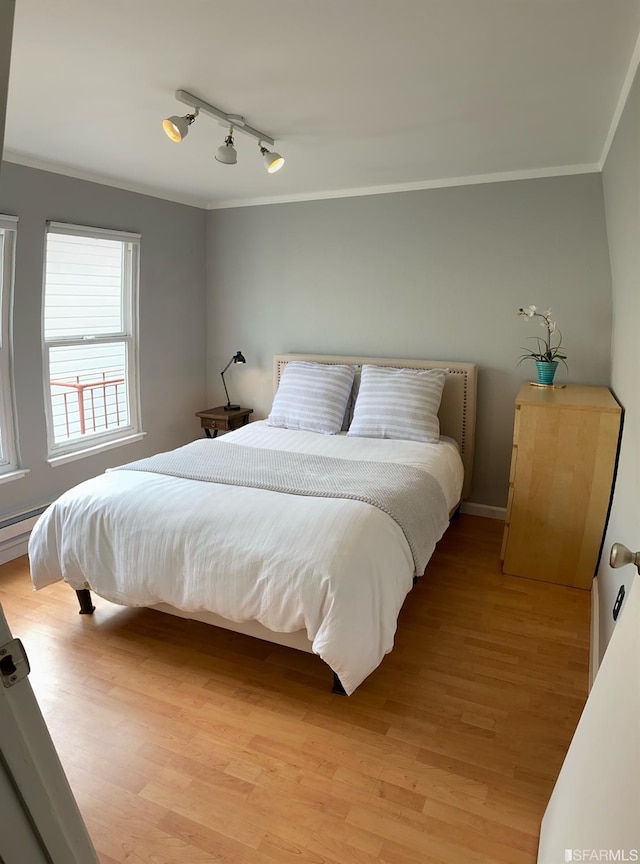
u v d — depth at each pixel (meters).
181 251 4.33
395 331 3.98
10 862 0.66
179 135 2.15
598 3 1.47
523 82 2.01
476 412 3.79
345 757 1.79
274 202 4.23
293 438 3.46
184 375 4.55
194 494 2.35
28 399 3.26
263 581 1.98
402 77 1.97
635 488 1.86
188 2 1.49
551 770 1.74
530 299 3.53
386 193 3.82
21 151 2.98
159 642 2.42
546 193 3.36
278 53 1.79
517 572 3.02
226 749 1.83
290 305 4.34
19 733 0.65
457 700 2.06
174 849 1.49
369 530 2.09
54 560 2.47
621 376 2.71
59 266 3.44
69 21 1.60
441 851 1.48
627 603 1.21
